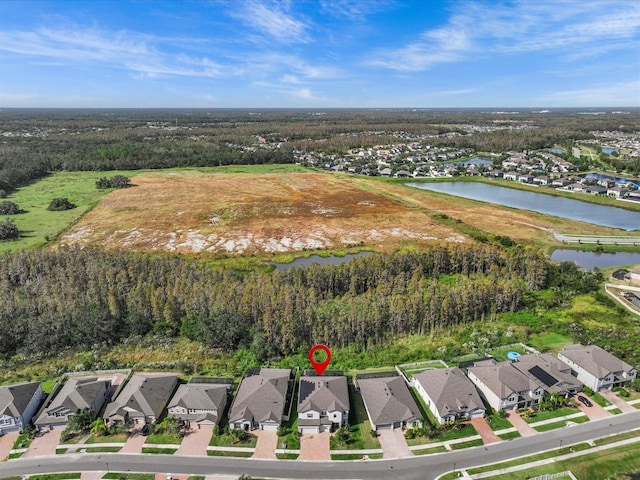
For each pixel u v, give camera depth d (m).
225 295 92.69
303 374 72.88
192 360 79.75
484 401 68.62
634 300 102.94
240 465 55.97
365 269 110.00
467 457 57.12
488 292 97.12
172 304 89.94
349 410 64.94
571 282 111.19
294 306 89.38
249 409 63.38
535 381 68.06
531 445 59.03
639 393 70.12
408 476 54.19
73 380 71.06
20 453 58.34
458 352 81.88
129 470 55.16
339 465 56.00
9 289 101.81
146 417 63.53
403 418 62.31
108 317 87.38
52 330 84.69
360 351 83.50
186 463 56.31
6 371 77.25
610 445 58.84
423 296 96.25
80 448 59.09
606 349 81.50
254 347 80.88
